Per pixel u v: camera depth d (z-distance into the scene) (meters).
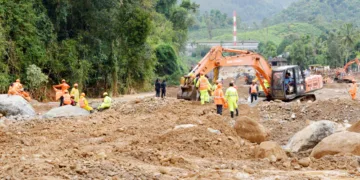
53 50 42.59
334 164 11.18
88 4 46.09
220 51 28.84
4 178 8.62
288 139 17.44
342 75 75.81
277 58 125.25
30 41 39.75
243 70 101.12
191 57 175.62
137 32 50.25
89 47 46.62
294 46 133.12
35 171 9.19
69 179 8.71
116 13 47.91
